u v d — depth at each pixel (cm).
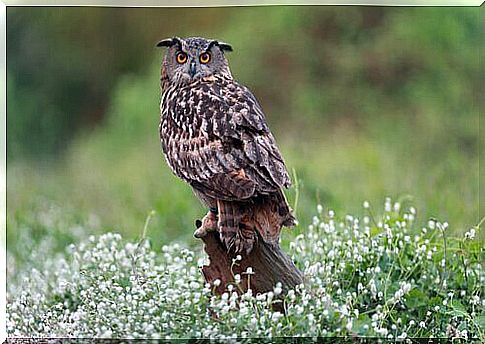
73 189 1738
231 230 937
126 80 2359
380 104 2195
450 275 1066
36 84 2344
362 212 1387
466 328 999
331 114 2212
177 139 975
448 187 1510
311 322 926
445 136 2030
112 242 1159
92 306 1011
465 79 2153
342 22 2300
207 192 949
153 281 1002
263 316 937
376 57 2248
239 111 955
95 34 2422
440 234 1154
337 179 1630
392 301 971
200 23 2442
